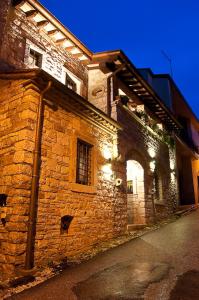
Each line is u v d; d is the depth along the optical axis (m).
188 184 22.16
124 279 5.10
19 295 4.55
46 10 8.76
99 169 8.81
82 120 8.27
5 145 6.53
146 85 12.05
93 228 7.94
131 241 8.40
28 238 5.66
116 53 10.30
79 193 7.58
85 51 10.84
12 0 8.34
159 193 14.13
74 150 7.57
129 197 12.24
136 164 12.12
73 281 5.11
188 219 12.80
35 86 6.49
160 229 10.49
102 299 4.27
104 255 6.91
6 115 6.81
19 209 5.70
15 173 5.97
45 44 9.55
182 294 4.30
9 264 5.46
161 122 16.05
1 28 7.66
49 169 6.62
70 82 10.83
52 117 7.00
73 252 6.96
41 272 5.61
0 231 5.94
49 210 6.41
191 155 22.44
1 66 7.58
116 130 10.01
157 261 6.13
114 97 10.71
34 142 6.29
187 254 6.56
